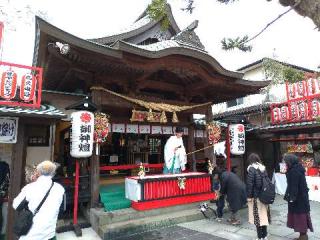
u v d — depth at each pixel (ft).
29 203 12.33
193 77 34.35
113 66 26.45
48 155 30.86
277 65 56.34
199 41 35.09
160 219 24.84
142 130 32.96
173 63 29.58
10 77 21.77
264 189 19.03
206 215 27.37
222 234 22.24
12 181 21.22
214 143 36.76
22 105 22.16
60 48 21.25
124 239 21.65
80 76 27.17
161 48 27.68
